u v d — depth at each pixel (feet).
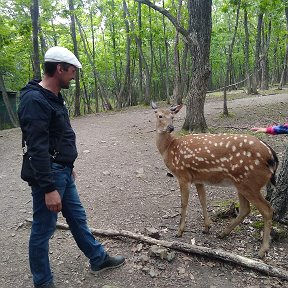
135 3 60.75
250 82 60.03
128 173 21.02
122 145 27.53
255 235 12.86
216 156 12.09
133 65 76.74
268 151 11.37
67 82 9.55
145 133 31.58
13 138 35.53
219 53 93.20
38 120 8.71
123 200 17.17
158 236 12.97
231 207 14.57
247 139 11.69
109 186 19.11
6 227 14.96
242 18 74.64
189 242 12.78
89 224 14.73
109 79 91.91
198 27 26.58
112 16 62.75
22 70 70.59
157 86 95.86
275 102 43.39
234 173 11.74
